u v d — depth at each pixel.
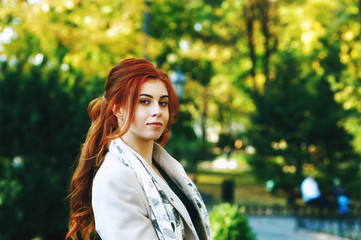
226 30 29.23
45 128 8.81
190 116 17.58
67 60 12.20
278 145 24.97
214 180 34.88
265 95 25.55
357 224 16.33
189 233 2.02
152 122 1.98
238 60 30.42
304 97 23.91
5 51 12.32
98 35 12.29
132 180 1.91
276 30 28.34
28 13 11.84
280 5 27.92
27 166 8.77
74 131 8.78
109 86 2.06
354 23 17.72
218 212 6.25
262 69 30.64
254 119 24.97
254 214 20.34
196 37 25.88
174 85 12.28
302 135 23.98
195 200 2.15
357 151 23.11
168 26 21.77
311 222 16.47
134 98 1.97
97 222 1.88
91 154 2.12
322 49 19.66
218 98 31.59
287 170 25.14
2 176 8.87
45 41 12.38
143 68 2.01
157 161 2.23
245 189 30.33
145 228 1.84
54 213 8.87
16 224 8.72
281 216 20.00
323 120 23.47
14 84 8.91
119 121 2.06
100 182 1.89
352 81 16.77
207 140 35.84
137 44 12.79
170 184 2.19
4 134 8.80
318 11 19.73
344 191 19.36
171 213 1.96
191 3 24.55
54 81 9.09
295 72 24.91
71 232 2.22
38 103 8.85
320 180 23.59
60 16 12.22
